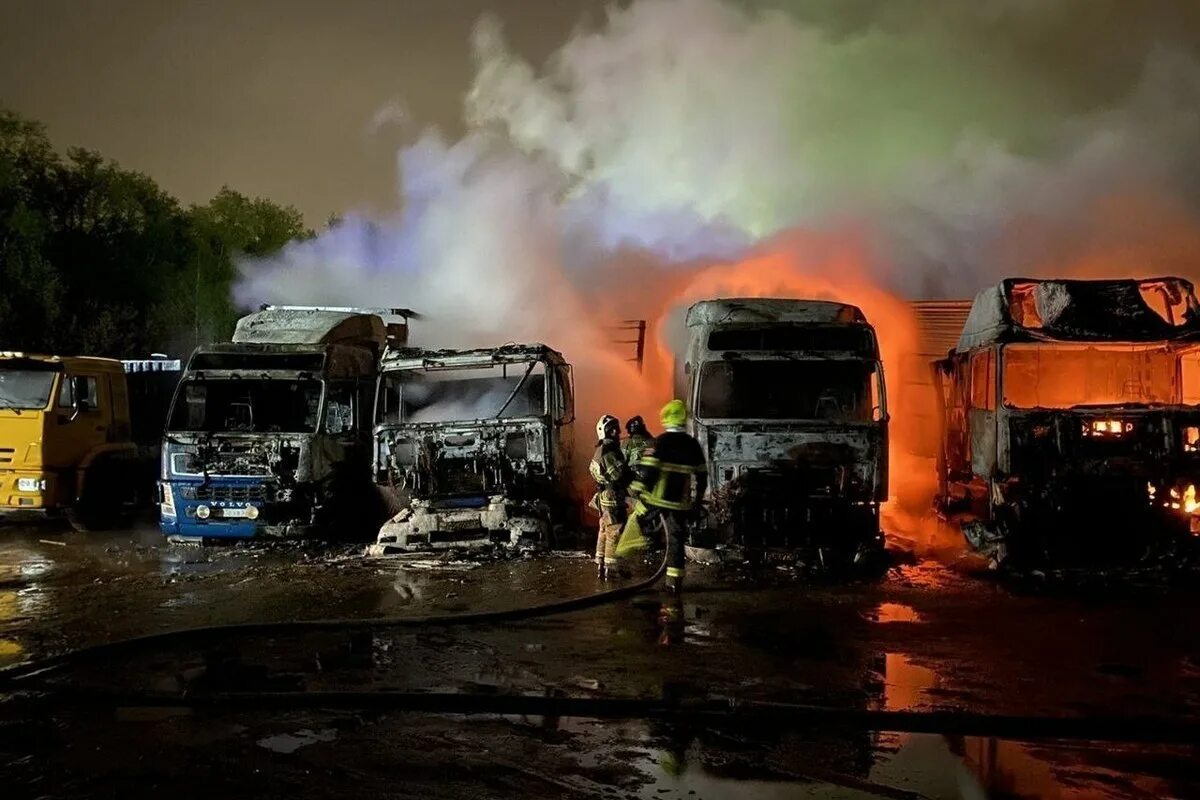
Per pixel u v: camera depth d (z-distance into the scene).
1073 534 10.09
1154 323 10.41
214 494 11.73
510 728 5.35
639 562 10.46
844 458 10.26
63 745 5.11
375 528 13.22
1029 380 11.74
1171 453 9.85
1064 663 6.48
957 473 12.11
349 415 12.76
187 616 8.01
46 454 12.52
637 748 5.05
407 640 7.14
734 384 11.12
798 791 4.52
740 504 10.23
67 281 33.41
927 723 5.31
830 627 7.54
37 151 35.97
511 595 8.80
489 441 11.34
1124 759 4.93
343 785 4.59
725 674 6.21
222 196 44.53
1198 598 8.65
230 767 4.81
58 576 9.92
